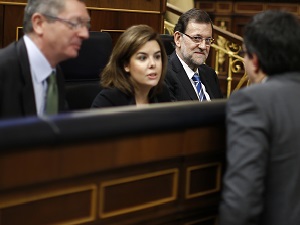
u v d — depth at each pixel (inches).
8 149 87.2
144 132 106.5
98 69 223.9
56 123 93.0
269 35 118.0
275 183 115.3
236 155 110.8
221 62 612.7
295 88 117.8
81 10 147.3
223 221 111.4
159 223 120.5
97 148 102.1
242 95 113.8
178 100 239.6
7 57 144.2
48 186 99.3
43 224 100.8
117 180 110.0
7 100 140.9
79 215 106.0
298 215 115.9
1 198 93.9
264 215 117.3
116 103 187.8
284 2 655.1
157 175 117.0
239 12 668.7
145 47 187.2
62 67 212.1
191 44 242.2
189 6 528.1
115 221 112.3
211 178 129.8
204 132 121.5
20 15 271.3
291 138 114.1
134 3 315.3
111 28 308.2
